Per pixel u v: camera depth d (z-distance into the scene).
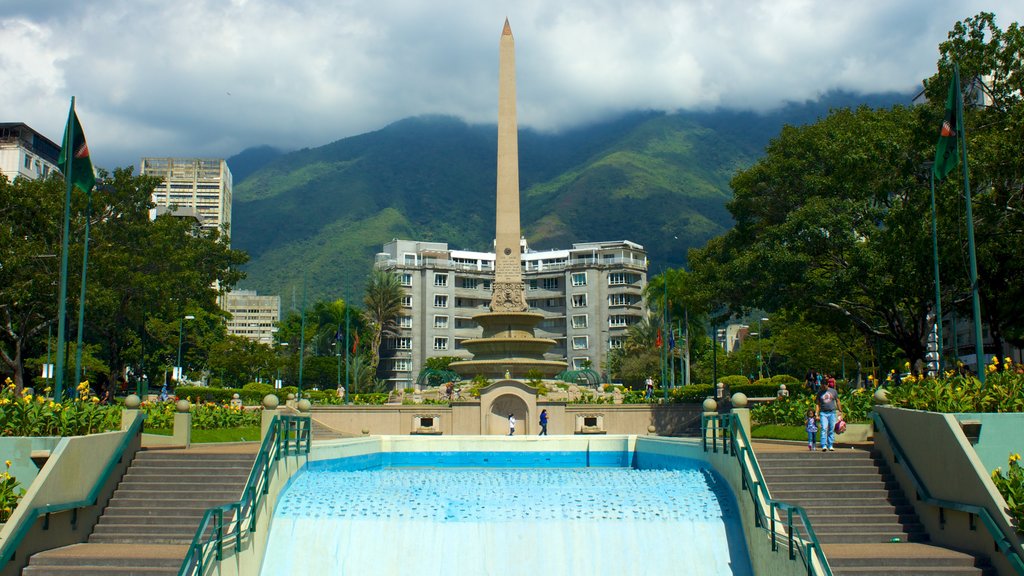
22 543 18.52
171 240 65.75
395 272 128.50
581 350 132.38
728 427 24.45
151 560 18.92
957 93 28.64
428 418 52.06
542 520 22.23
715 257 55.28
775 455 24.55
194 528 21.19
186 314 81.44
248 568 20.31
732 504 23.28
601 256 135.88
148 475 23.61
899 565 18.69
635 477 26.22
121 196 59.12
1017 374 24.55
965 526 19.34
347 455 31.64
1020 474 18.69
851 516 21.45
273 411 23.80
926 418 21.19
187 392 58.28
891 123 44.28
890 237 38.59
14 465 20.95
